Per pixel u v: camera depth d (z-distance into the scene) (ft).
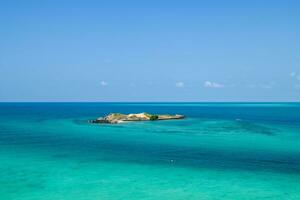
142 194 88.43
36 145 165.68
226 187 95.14
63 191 90.27
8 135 205.98
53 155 139.03
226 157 136.36
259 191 91.91
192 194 88.79
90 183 98.07
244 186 96.37
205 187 95.04
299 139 189.16
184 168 117.50
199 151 150.20
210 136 203.51
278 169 116.47
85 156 137.39
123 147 161.27
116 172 111.14
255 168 117.91
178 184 97.76
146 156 138.10
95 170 113.60
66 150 151.74
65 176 105.40
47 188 92.79
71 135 207.51
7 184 96.12
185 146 164.35
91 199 84.23
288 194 89.61
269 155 140.77
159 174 108.99
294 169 116.47
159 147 161.17
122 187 94.32
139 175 107.55
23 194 87.61
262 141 181.06
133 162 126.41
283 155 140.77
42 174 107.45
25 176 104.78
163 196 86.94
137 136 203.51
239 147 161.07
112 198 85.05
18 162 124.77
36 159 130.52
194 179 103.35
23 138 191.93
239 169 116.26
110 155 140.05
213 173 110.73
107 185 96.17
